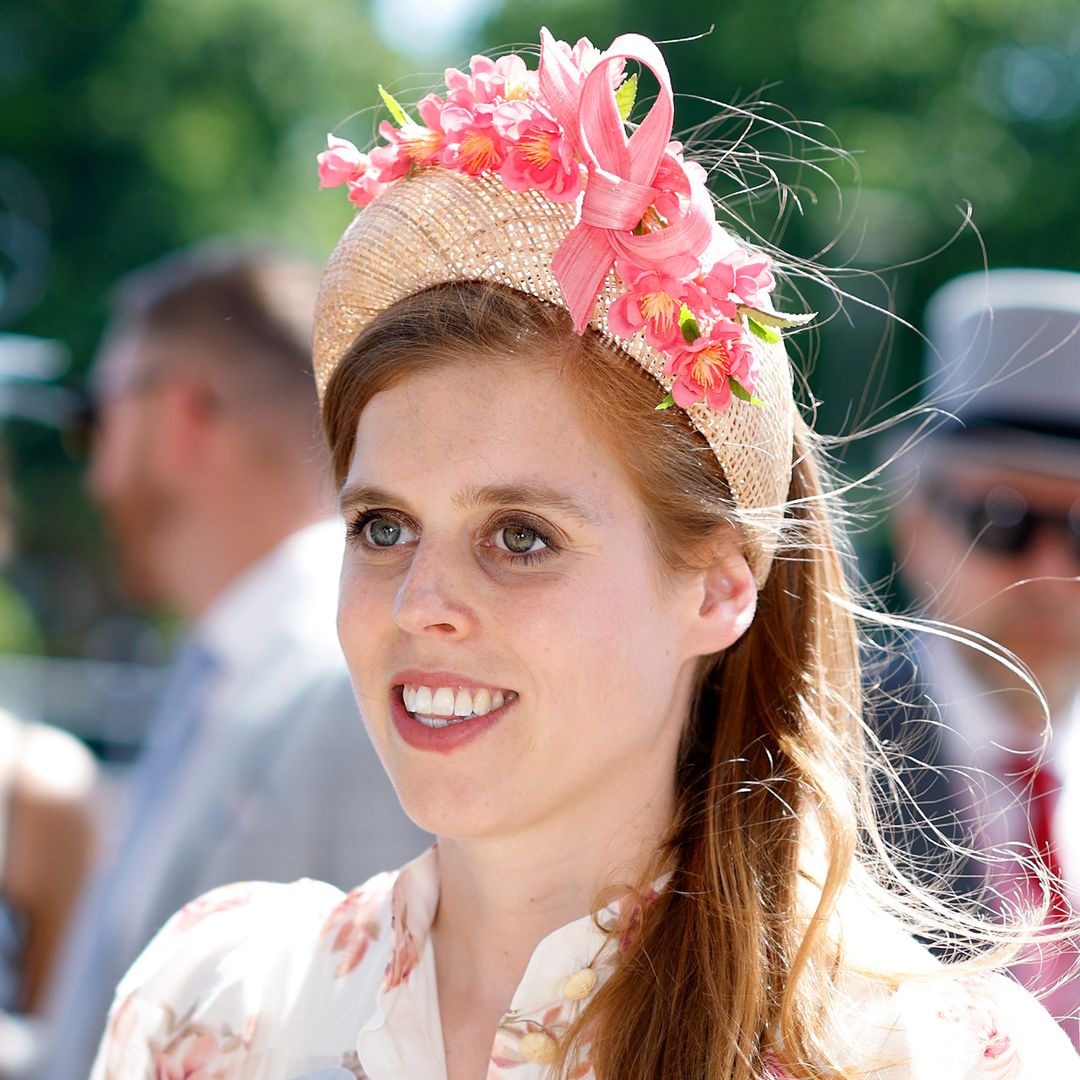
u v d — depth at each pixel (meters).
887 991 2.13
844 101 22.80
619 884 2.15
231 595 4.18
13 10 22.30
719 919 2.15
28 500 19.64
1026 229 22.48
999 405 4.07
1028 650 3.91
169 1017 2.39
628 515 2.06
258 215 22.72
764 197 2.77
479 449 1.99
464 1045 2.18
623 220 1.98
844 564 2.80
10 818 4.27
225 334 4.12
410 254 2.10
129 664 19.92
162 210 22.30
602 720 2.04
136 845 3.77
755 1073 2.06
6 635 17.36
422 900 2.25
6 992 4.22
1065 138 23.48
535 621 1.99
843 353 14.20
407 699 2.08
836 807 2.27
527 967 2.12
